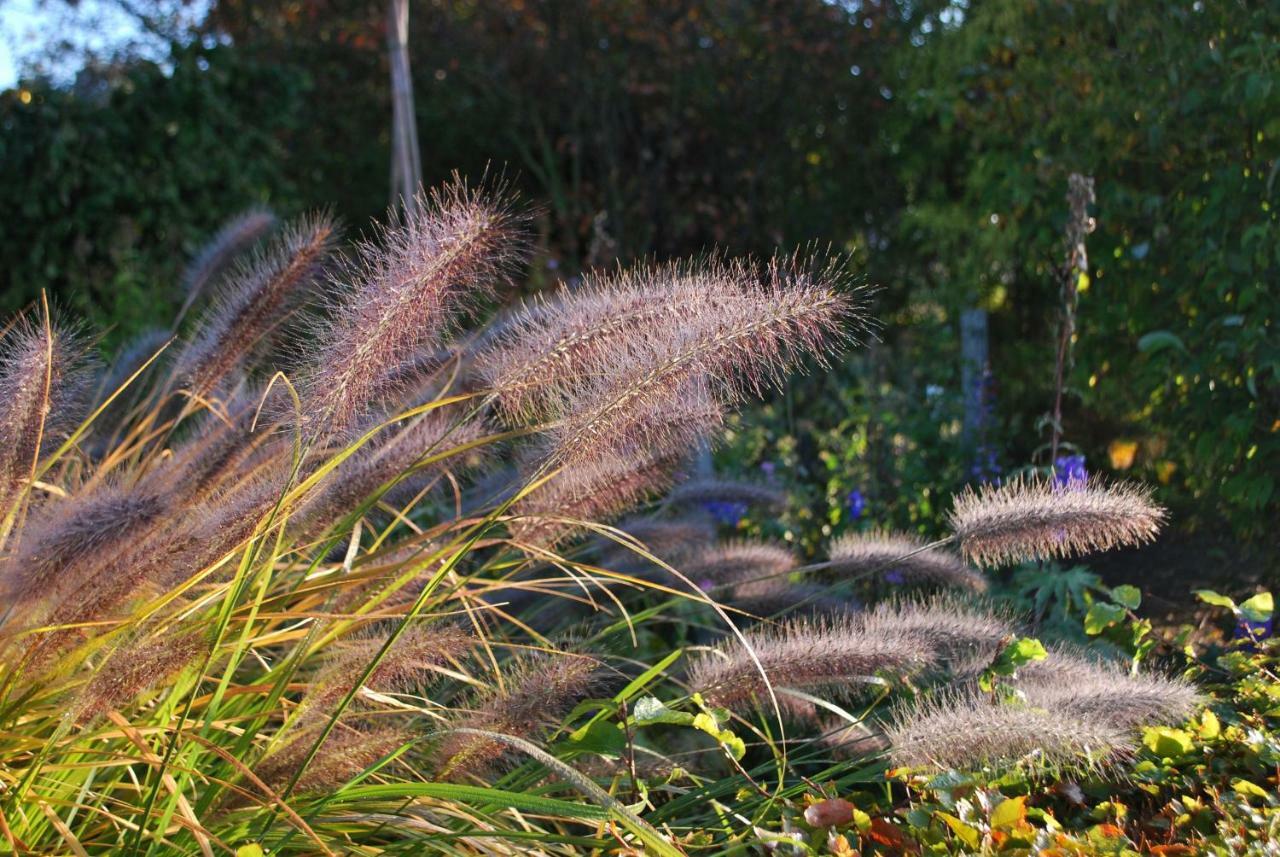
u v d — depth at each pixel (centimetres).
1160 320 479
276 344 302
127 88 801
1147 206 473
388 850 229
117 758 225
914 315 1006
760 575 334
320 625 239
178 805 215
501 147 1270
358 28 1200
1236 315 438
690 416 248
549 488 271
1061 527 274
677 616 392
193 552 218
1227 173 443
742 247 1130
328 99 1240
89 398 346
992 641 274
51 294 762
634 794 271
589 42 1147
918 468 551
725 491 384
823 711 314
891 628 272
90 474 303
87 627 208
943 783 241
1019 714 235
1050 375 670
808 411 671
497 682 285
